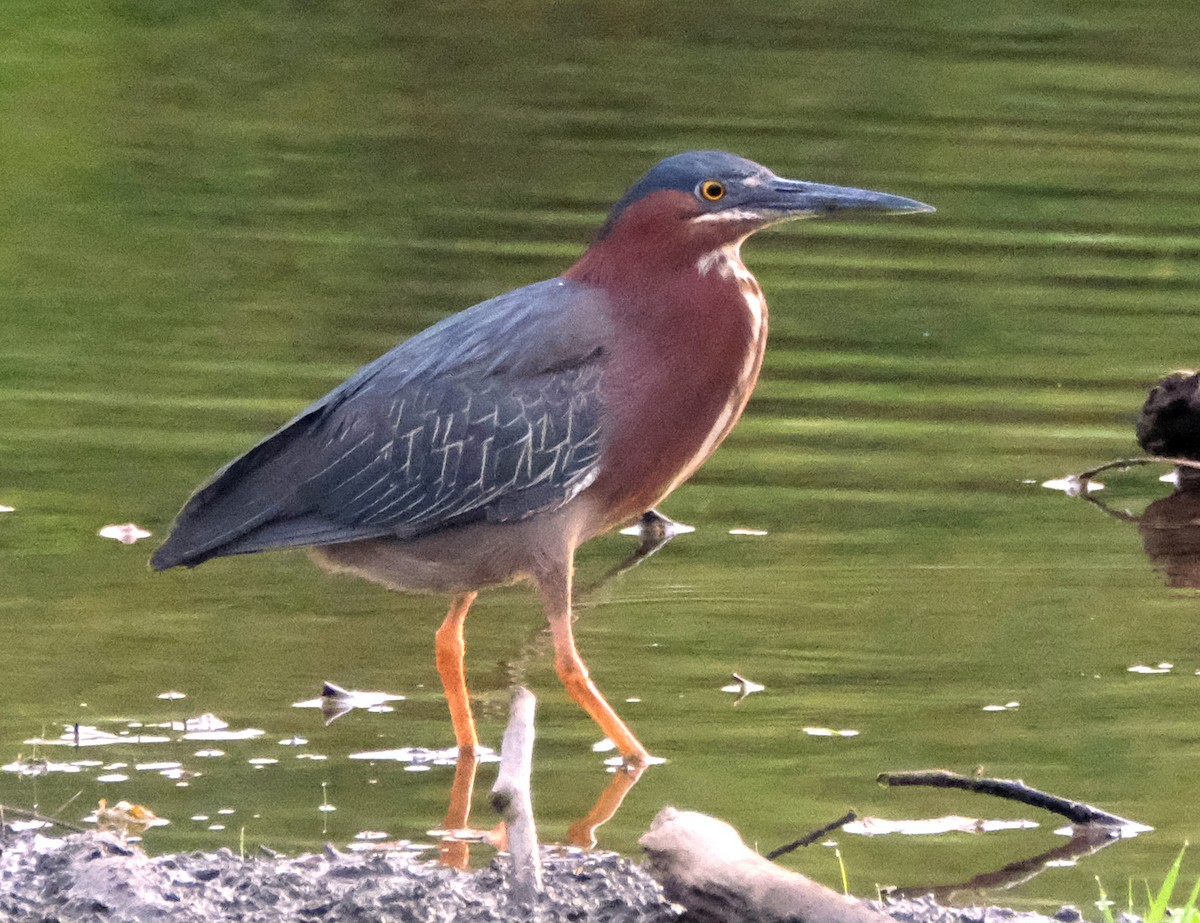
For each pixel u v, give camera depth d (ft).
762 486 47.57
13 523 43.32
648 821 29.68
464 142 79.10
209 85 88.22
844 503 46.42
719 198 33.91
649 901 24.26
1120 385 54.29
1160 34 96.48
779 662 36.76
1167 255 66.03
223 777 31.12
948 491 47.29
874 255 66.18
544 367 33.42
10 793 30.17
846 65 90.74
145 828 28.96
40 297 60.13
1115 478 48.93
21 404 51.03
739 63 91.30
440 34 97.76
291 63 92.27
